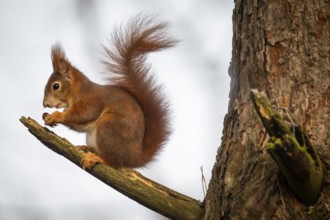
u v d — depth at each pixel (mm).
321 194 6000
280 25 6938
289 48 6816
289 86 6672
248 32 7215
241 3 7434
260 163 6348
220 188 6605
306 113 6488
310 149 5863
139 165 10562
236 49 7410
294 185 5941
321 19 6816
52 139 8102
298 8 6914
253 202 6195
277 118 5641
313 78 6617
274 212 6078
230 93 7461
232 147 6734
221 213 6465
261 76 6910
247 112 6828
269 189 6164
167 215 7121
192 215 6961
